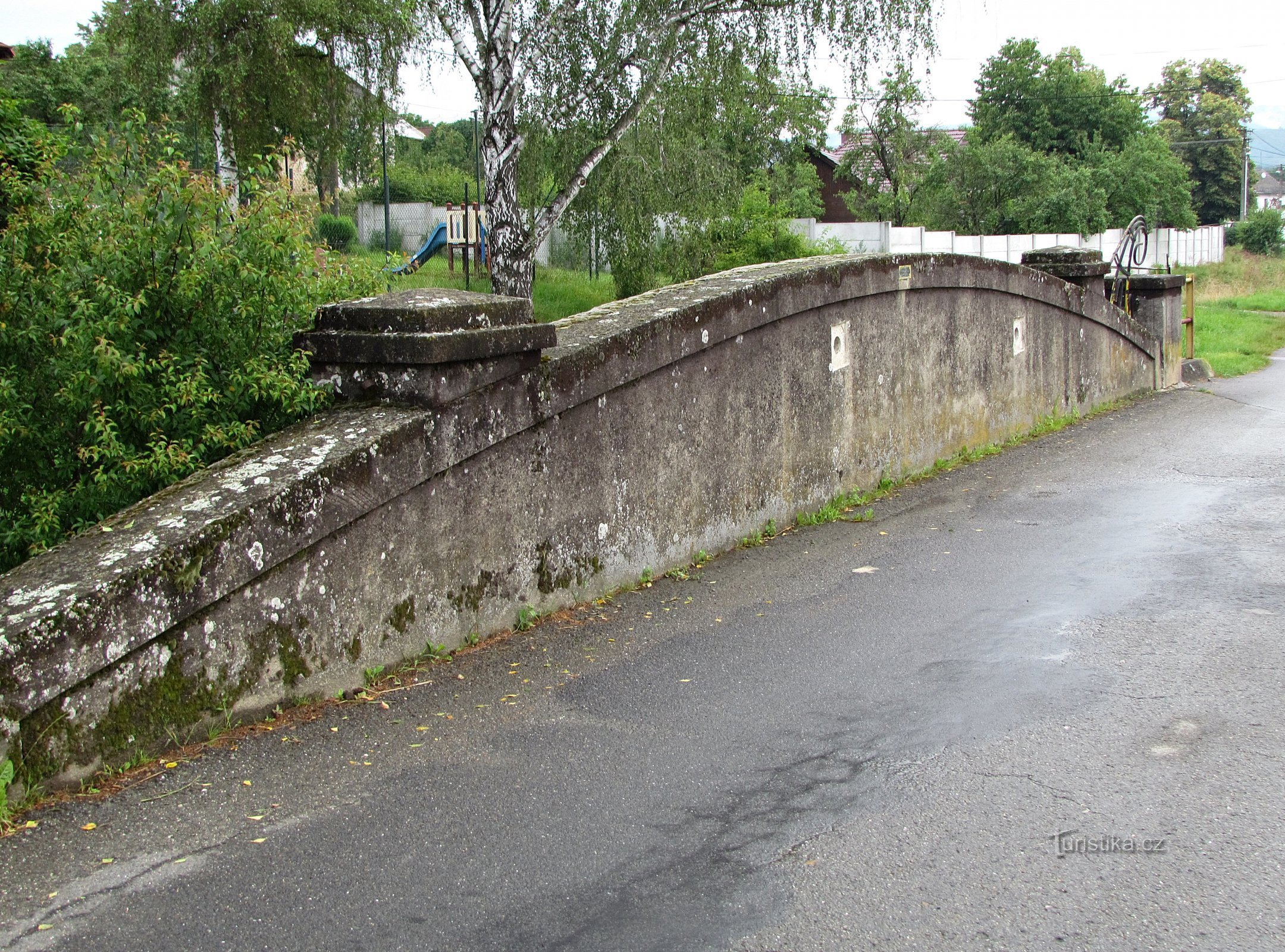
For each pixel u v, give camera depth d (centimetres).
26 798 347
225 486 416
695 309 633
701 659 495
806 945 280
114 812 347
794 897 302
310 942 283
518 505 527
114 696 368
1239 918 288
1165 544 671
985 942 280
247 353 481
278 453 439
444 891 307
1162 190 5009
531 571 539
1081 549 670
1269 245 6688
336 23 2003
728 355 673
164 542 381
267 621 414
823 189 4959
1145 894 299
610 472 585
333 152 2234
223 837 335
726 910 297
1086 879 308
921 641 515
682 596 593
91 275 457
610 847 331
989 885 306
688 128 1784
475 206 2222
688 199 1823
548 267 2589
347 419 467
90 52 2844
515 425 515
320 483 424
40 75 2602
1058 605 562
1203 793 356
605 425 579
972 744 399
